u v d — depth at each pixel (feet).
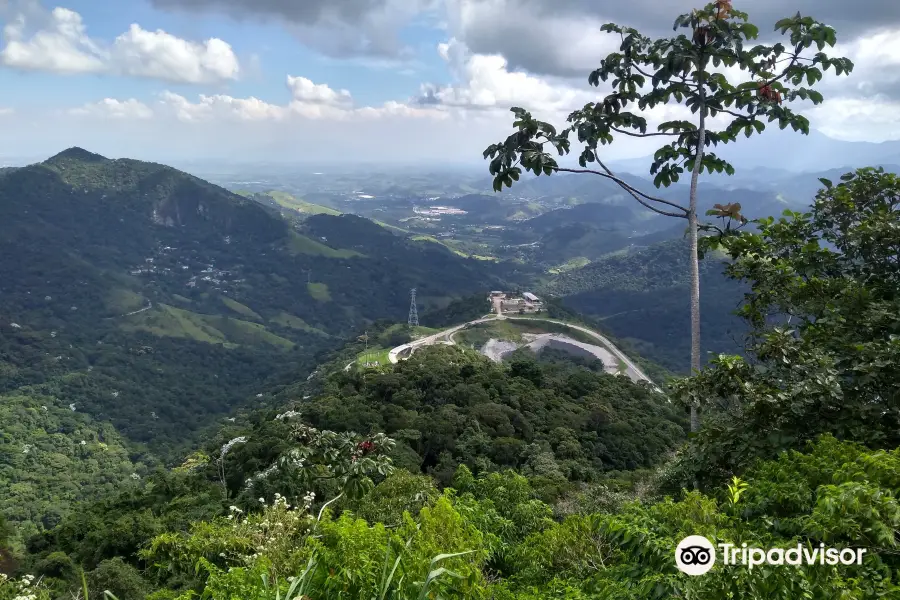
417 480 47.19
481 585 17.20
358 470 22.50
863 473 12.89
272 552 26.21
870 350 19.61
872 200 28.27
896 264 25.61
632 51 25.26
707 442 21.59
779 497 14.62
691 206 26.50
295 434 24.07
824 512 11.38
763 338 24.79
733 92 25.45
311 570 12.92
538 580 21.83
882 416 19.60
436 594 12.80
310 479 24.99
